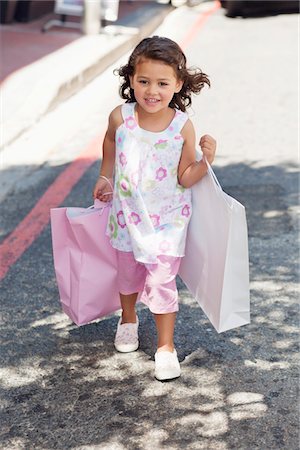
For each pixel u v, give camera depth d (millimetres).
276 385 3793
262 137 7961
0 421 3555
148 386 3799
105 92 10242
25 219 6004
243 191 6492
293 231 5648
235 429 3475
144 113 3648
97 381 3846
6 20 14234
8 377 3891
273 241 5477
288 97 9500
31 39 12969
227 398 3695
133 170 3645
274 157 7352
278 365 3963
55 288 4859
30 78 9984
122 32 13711
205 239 3697
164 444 3381
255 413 3582
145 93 3514
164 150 3635
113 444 3387
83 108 9398
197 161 3680
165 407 3635
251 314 4477
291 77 10539
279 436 3430
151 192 3672
